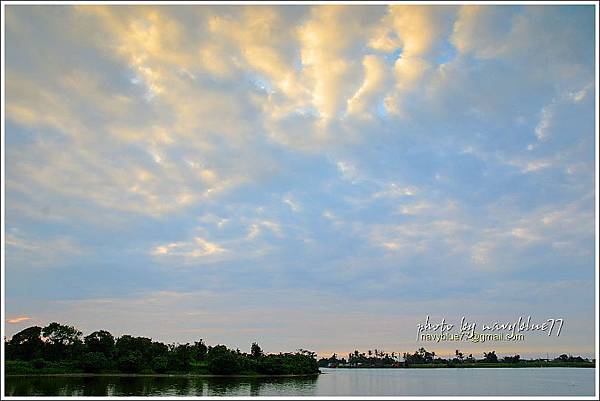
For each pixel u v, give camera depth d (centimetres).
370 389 12875
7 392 10894
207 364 19300
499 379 17500
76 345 18262
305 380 16912
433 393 11544
